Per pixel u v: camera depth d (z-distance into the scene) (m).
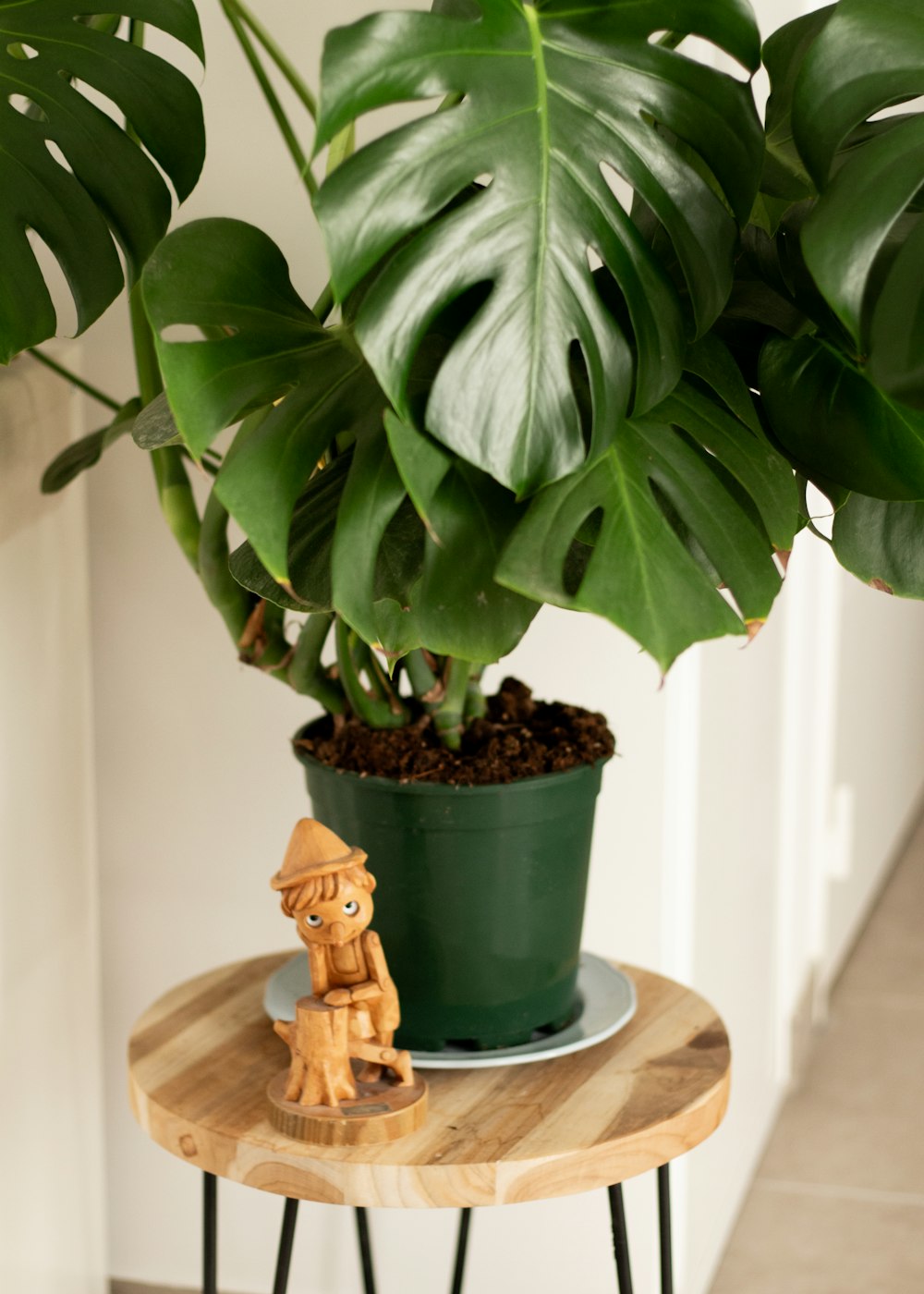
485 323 0.84
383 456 0.89
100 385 1.58
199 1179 1.73
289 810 1.65
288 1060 1.17
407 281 0.83
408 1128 1.06
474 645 0.86
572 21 0.89
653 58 0.90
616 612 0.79
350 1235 1.69
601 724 1.21
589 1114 1.08
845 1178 2.22
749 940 2.05
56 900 1.48
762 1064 2.23
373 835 1.13
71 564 1.50
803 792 2.38
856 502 0.98
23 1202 1.41
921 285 0.79
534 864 1.13
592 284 0.87
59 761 1.47
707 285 0.92
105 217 1.09
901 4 0.90
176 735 1.65
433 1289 1.68
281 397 1.04
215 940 1.69
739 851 1.94
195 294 0.90
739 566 0.87
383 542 0.94
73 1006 1.54
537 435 0.84
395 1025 1.09
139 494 1.60
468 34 0.85
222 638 1.62
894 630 3.21
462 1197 1.02
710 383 0.95
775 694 2.10
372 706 1.19
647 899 1.59
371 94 0.81
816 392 0.93
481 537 0.87
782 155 1.03
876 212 0.81
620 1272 1.16
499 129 0.85
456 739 1.16
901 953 3.02
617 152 0.89
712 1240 1.95
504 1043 1.16
